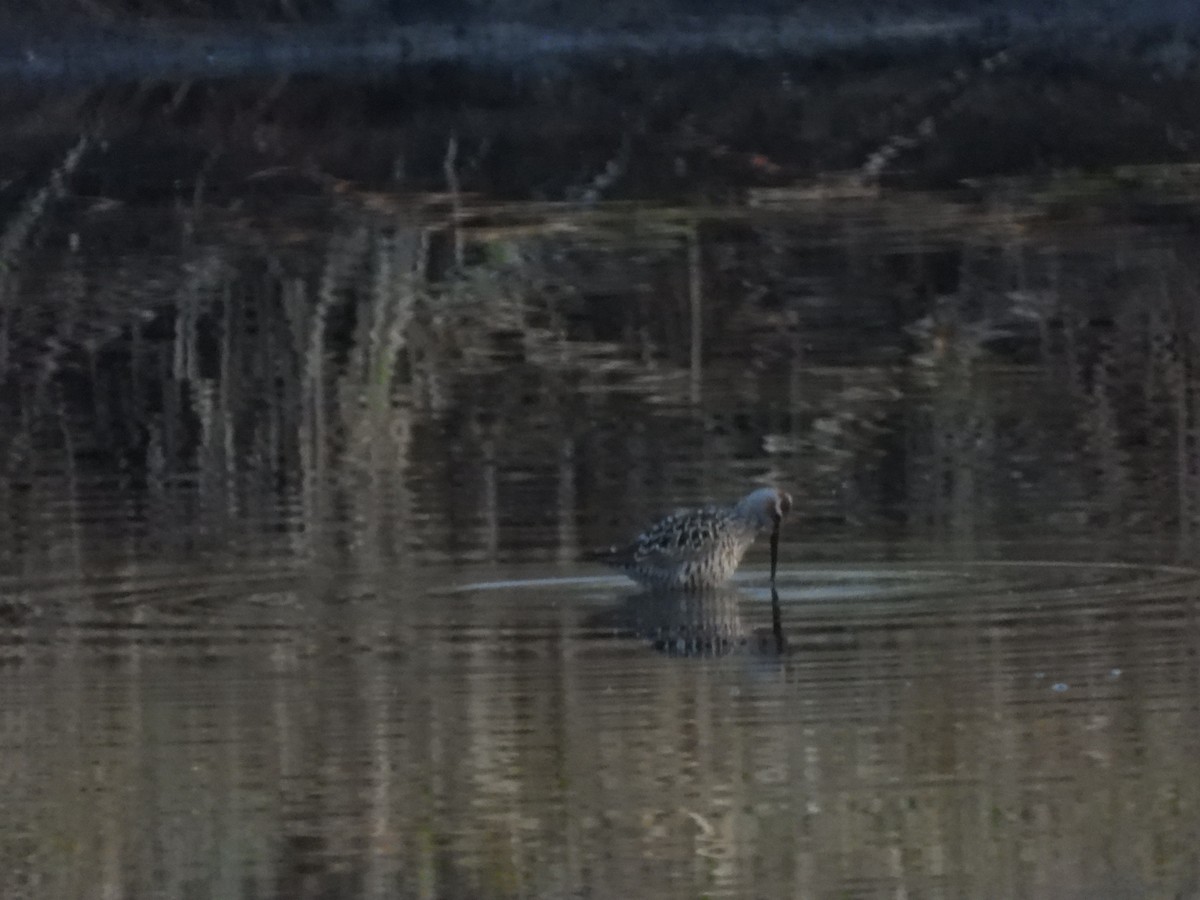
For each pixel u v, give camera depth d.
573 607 25.42
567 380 36.09
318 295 41.78
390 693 22.36
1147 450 31.22
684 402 34.44
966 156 53.06
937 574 26.11
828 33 69.75
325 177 52.50
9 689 22.55
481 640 24.05
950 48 68.62
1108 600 24.86
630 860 18.59
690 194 49.94
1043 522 28.02
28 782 20.34
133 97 62.22
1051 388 34.84
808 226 46.56
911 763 20.28
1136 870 18.19
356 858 18.80
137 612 25.20
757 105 59.75
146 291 42.41
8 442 33.31
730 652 23.44
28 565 27.11
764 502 26.14
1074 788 19.70
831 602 25.30
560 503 29.47
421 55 67.56
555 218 47.88
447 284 42.59
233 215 49.03
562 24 68.69
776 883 18.11
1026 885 17.92
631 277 42.72
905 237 45.19
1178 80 61.94
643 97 61.25
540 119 58.53
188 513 29.44
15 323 40.19
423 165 53.59
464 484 30.45
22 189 52.00
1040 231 45.53
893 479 30.22
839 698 22.00
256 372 37.16
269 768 20.53
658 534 26.06
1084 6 70.62
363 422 33.97
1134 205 47.62
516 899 18.03
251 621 24.84
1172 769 19.97
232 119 59.34
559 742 21.00
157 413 34.81
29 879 18.58
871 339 38.22
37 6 65.81
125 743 21.20
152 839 19.20
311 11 67.38
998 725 21.08
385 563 27.02
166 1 66.69
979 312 39.72
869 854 18.64
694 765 20.33
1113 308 39.53
